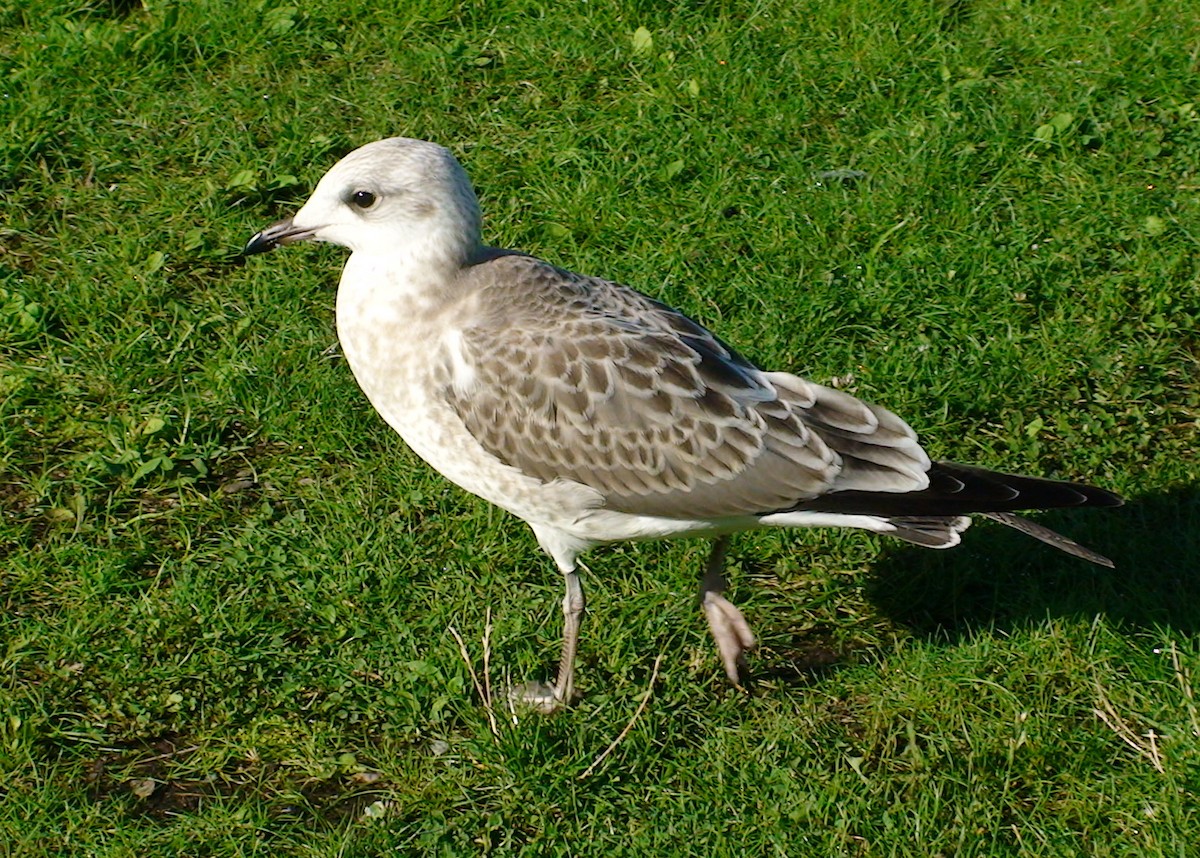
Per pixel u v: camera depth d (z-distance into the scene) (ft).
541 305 25.89
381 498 31.30
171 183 38.63
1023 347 34.30
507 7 43.88
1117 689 27.04
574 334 25.46
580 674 28.30
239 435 32.91
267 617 29.19
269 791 26.12
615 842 25.31
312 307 35.53
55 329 35.09
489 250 27.27
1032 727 26.43
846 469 25.49
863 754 26.48
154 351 34.37
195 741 27.02
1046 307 35.42
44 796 25.61
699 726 27.30
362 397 33.19
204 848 25.07
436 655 28.19
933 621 29.09
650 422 25.31
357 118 40.73
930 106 40.60
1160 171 38.52
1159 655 27.40
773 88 41.11
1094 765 25.89
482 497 28.30
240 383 33.40
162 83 41.83
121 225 37.42
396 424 27.20
